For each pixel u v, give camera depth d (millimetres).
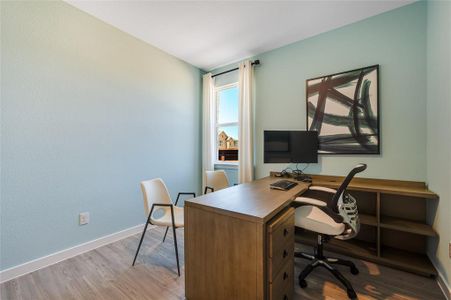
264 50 2932
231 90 3500
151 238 2473
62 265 1881
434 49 1716
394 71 2068
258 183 2201
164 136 2992
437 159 1657
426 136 1913
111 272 1778
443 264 1542
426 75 1911
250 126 3002
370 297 1484
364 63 2227
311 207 1942
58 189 1956
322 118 2461
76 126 2076
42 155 1856
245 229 1175
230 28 2414
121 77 2461
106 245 2283
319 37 2518
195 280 1401
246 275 1172
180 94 3238
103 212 2297
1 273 1635
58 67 1945
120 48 2447
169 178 3068
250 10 2096
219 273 1283
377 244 1895
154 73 2842
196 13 2145
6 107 1664
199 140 3604
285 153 2424
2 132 1648
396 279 1684
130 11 2115
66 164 2010
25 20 1748
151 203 2078
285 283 1334
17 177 1721
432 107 1761
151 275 1739
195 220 1403
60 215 1968
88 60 2160
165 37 2615
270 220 1245
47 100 1880
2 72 1645
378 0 1952
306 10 2094
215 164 3617
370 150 2172
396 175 2062
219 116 3670
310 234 2373
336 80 2367
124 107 2496
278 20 2260
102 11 2119
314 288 1595
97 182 2248
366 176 2207
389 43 2096
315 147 2430
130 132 2564
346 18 2221
